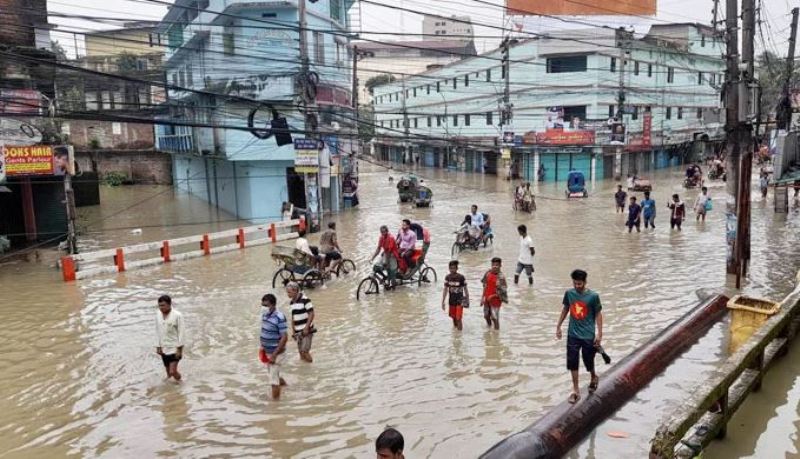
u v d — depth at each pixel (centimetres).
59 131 2608
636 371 946
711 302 1320
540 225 2741
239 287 1688
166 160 4925
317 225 2645
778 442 741
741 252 1558
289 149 2898
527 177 5084
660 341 1067
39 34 2445
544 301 1466
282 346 937
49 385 1029
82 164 4781
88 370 1092
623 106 4672
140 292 1653
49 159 2025
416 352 1136
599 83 4603
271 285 1705
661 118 5431
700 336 1174
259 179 2948
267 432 842
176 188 4709
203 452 794
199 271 1914
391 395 948
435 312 1398
